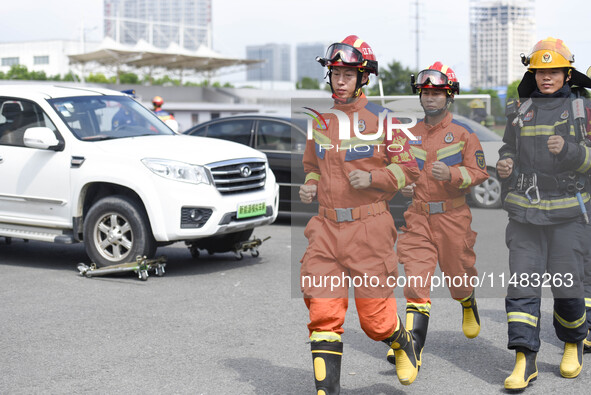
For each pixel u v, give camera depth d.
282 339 5.61
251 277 7.86
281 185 11.66
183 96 80.44
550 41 4.44
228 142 8.54
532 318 4.43
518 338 4.39
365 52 3.92
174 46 78.75
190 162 7.62
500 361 5.05
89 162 7.82
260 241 8.90
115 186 7.88
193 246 8.97
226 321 6.11
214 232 7.70
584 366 4.93
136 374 4.81
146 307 6.57
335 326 3.96
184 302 6.76
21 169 8.17
